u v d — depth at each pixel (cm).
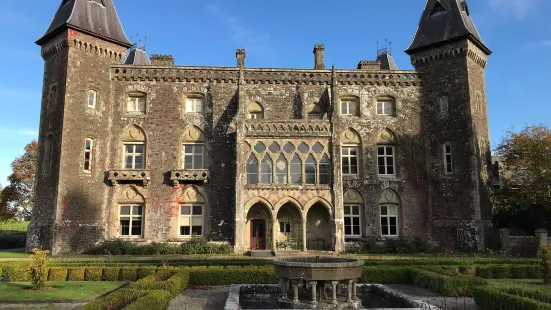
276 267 1473
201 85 3684
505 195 3753
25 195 5581
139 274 2023
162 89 3650
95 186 3381
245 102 3669
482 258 2717
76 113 3341
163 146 3566
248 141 3359
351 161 3706
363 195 3612
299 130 3391
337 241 3244
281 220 3509
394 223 3622
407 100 3778
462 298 1638
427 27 3847
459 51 3631
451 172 3566
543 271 1831
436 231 3538
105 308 1187
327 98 3600
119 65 3622
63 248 3117
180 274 1800
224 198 3497
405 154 3697
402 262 2395
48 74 3512
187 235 3475
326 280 1400
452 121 3600
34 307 1420
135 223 3484
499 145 4022
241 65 3756
